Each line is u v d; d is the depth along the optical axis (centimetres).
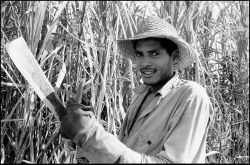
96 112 194
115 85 204
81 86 192
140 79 233
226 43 287
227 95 281
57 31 214
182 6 254
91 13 231
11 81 191
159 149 140
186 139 133
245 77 272
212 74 271
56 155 186
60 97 205
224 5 273
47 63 204
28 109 184
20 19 198
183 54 158
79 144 126
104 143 125
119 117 217
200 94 140
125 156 125
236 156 262
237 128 271
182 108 137
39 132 190
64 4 200
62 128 126
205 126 141
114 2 230
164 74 152
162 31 148
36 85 127
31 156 181
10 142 184
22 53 129
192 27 238
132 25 238
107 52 196
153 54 150
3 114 193
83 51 221
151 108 145
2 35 191
